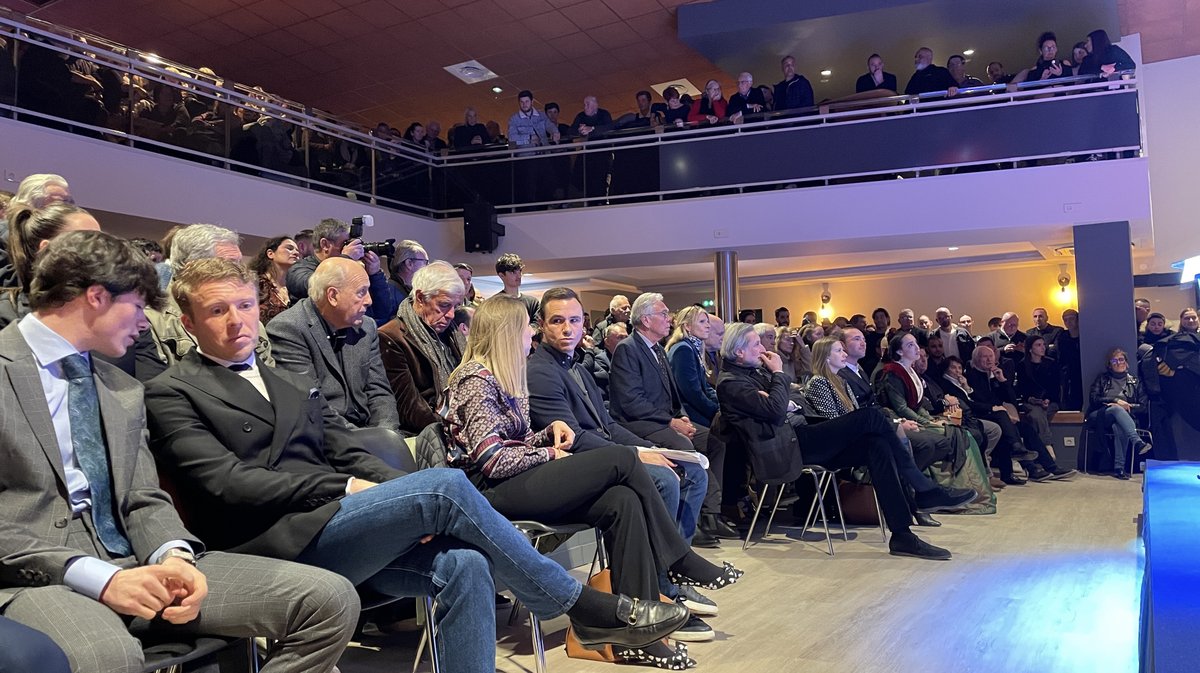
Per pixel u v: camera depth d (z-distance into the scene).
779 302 12.90
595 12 9.77
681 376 4.70
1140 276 10.88
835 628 2.84
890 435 4.16
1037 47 9.88
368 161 8.66
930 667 2.43
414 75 11.52
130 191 6.41
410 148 9.20
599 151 9.00
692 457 2.93
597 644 2.20
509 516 2.42
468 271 5.03
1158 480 3.44
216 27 10.00
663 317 4.16
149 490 1.64
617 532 2.41
